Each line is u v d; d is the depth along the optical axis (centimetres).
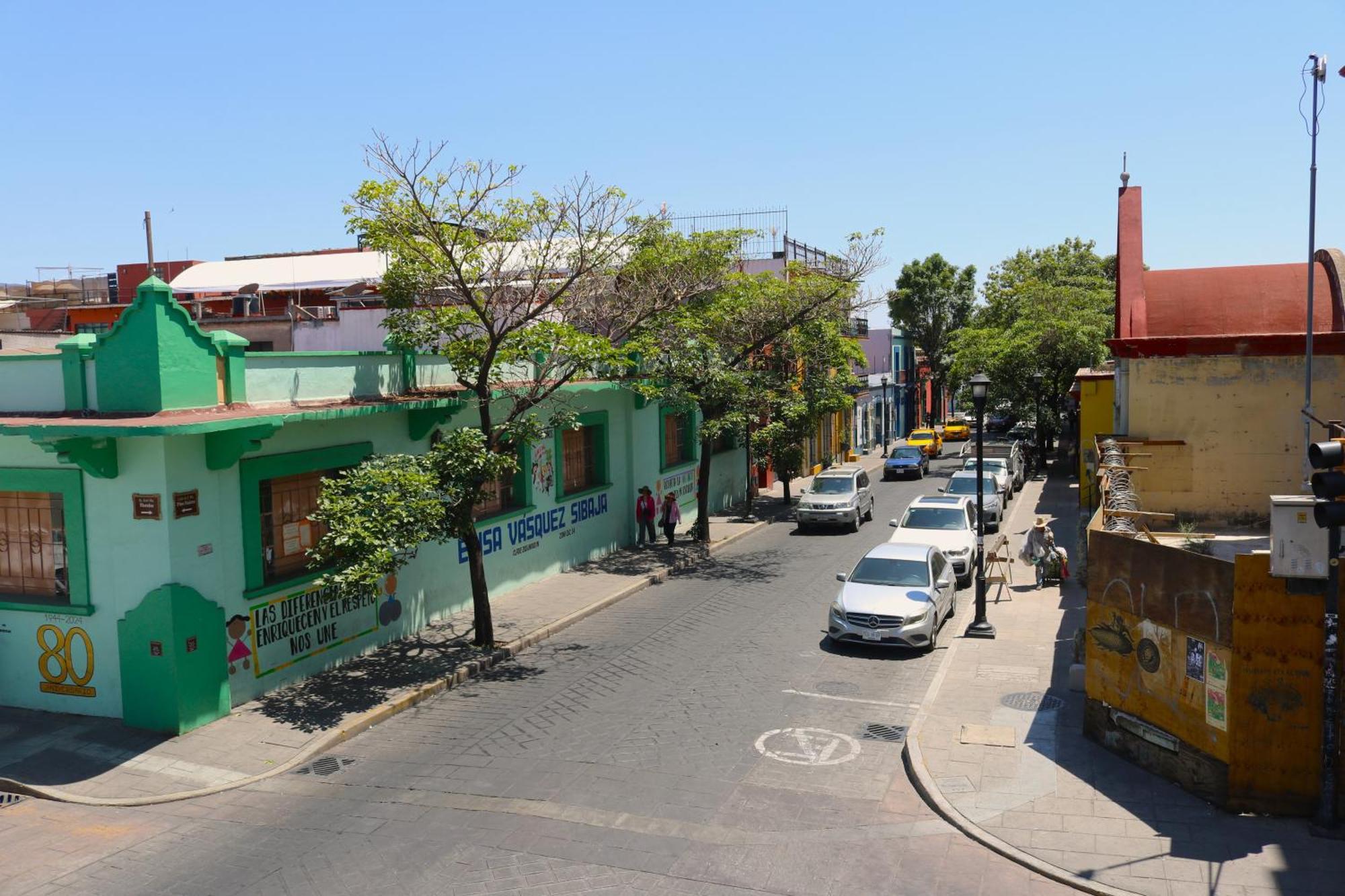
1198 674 955
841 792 1017
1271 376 1410
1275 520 873
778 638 1642
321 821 966
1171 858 841
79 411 1199
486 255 1948
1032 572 2158
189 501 1213
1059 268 5269
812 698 1328
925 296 6619
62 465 1231
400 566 1433
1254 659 900
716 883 827
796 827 934
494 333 1521
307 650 1416
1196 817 917
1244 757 911
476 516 1886
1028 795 980
